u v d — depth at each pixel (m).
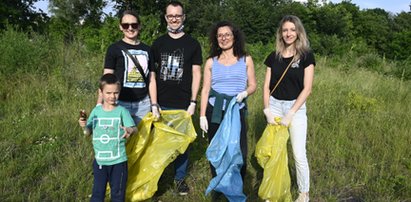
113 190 3.38
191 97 4.08
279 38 3.80
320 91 8.55
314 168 4.89
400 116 6.93
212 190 3.95
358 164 4.96
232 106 3.66
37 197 3.77
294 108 3.67
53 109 6.33
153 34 10.26
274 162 3.66
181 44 3.99
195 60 4.05
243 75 3.76
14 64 7.79
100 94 3.61
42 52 8.36
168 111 3.94
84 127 3.37
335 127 6.17
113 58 3.70
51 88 7.24
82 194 3.92
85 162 4.54
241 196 3.59
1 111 6.29
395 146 5.46
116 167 3.38
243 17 32.12
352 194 4.32
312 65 3.67
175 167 4.21
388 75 13.24
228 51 3.78
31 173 4.21
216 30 3.78
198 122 5.56
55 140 5.07
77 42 10.17
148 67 3.86
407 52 30.64
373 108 7.26
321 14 33.38
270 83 3.91
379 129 6.09
